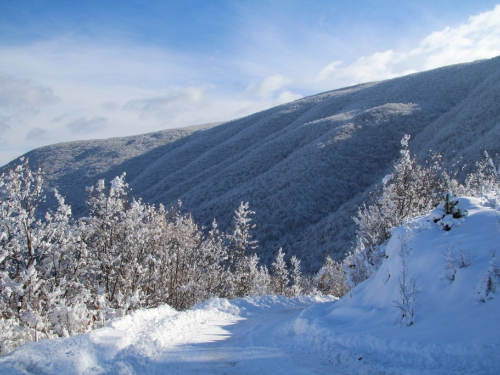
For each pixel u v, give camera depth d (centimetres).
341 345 569
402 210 1559
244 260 2641
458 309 523
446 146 4806
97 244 1318
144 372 497
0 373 422
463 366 398
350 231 4284
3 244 1020
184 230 1803
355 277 1192
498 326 433
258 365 541
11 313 888
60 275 1117
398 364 447
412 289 619
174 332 784
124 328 723
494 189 1091
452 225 755
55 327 850
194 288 1972
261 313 1423
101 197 1291
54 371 452
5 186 1020
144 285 1452
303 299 1773
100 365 512
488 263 560
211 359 584
